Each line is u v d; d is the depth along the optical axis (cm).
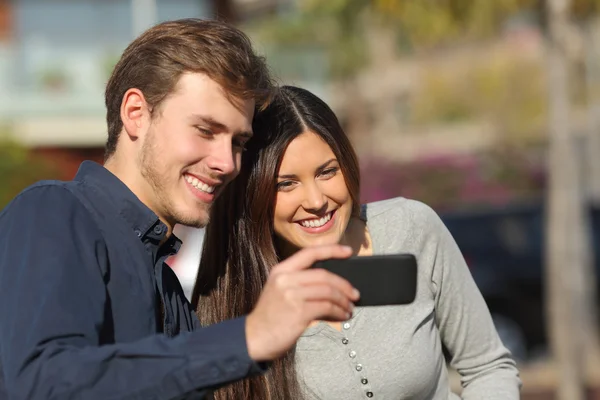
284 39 1928
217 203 321
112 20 1875
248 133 247
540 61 2017
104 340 224
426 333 319
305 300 187
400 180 2080
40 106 1827
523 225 1195
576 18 877
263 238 317
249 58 244
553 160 863
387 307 316
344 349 311
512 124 2041
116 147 252
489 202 2033
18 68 1823
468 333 333
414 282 209
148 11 1841
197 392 189
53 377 187
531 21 923
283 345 187
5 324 199
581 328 852
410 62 2122
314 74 1936
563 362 848
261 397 302
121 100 247
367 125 2142
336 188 313
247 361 187
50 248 211
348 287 191
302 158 307
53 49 1844
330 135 310
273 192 312
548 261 894
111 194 241
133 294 232
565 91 852
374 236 332
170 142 238
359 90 2086
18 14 1855
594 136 1645
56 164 1625
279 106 311
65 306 200
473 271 1171
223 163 239
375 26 1009
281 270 192
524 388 984
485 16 834
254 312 191
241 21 2089
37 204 222
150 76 240
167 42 241
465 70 2080
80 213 227
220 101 238
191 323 272
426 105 2130
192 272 699
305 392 310
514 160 2056
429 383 314
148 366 189
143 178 245
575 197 859
